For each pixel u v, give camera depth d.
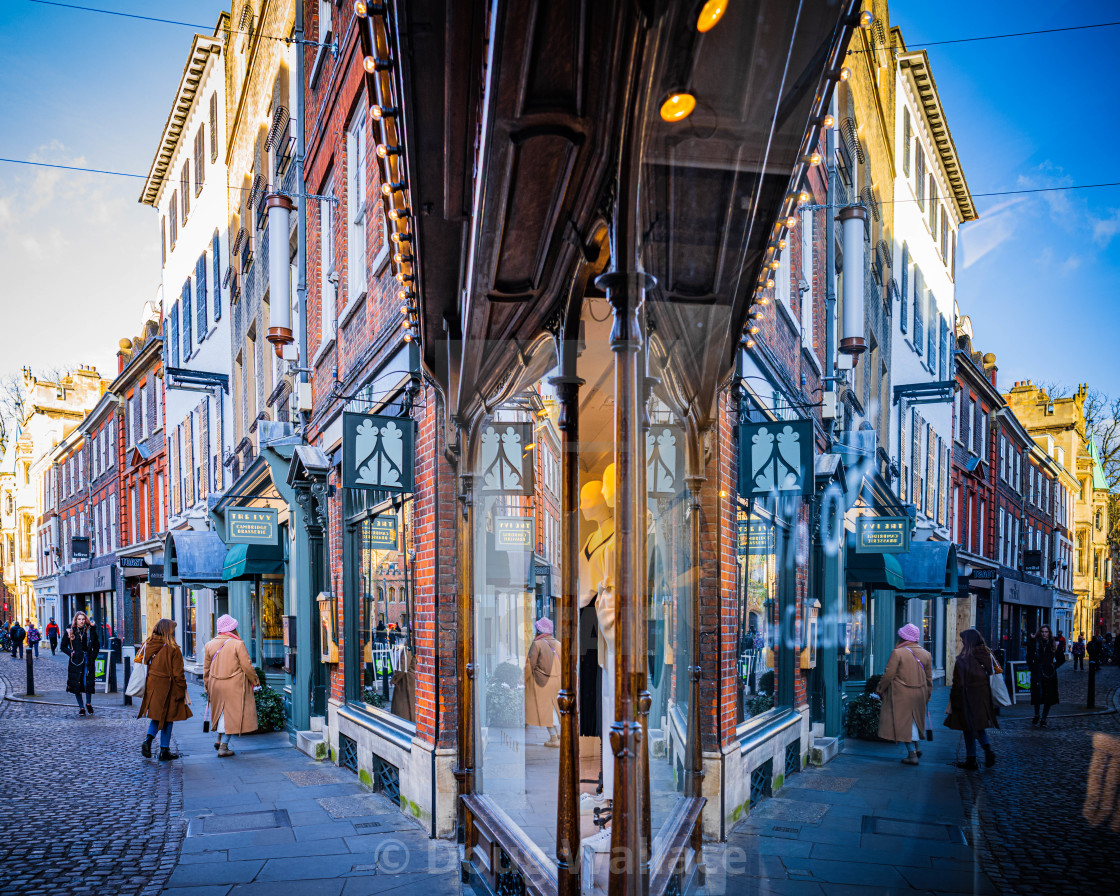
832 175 6.50
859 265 6.59
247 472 11.66
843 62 2.49
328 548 9.06
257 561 11.24
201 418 15.93
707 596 4.96
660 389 3.73
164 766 8.23
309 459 9.01
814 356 7.56
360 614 8.06
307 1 10.18
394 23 2.68
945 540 3.37
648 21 2.20
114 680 15.33
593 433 3.91
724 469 5.30
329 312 9.39
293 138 10.82
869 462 4.88
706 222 3.08
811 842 3.70
